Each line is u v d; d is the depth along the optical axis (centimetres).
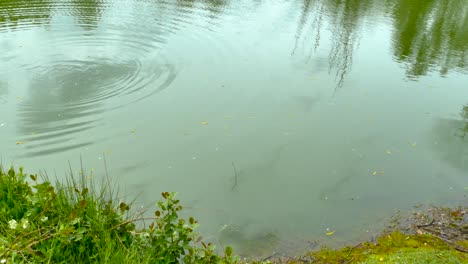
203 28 1295
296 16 1512
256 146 705
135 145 685
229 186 609
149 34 1216
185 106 816
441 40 1359
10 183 427
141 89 882
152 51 1100
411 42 1320
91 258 356
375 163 687
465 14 1681
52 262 342
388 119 831
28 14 1341
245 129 752
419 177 659
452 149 739
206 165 649
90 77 928
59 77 920
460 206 594
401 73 1073
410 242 515
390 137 766
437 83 1029
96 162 638
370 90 957
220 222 543
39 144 675
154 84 908
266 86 927
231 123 767
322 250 500
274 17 1481
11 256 327
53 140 687
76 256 358
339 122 803
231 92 885
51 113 770
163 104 820
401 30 1432
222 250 496
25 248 328
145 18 1359
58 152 657
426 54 1225
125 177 611
